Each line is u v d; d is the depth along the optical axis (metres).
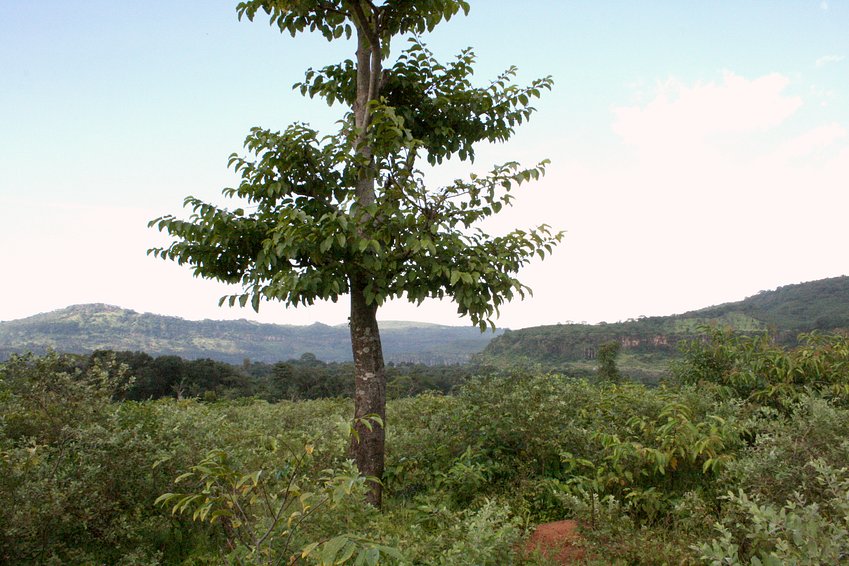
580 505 4.39
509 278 5.09
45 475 4.12
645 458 5.02
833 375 6.59
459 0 5.31
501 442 6.43
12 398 5.52
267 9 5.59
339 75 6.34
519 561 3.88
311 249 4.79
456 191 5.53
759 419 5.73
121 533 4.14
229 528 4.09
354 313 5.69
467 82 6.12
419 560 3.56
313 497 2.99
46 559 3.82
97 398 5.75
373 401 5.55
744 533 3.52
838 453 3.93
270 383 47.75
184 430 5.06
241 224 5.24
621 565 3.79
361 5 5.45
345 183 5.98
